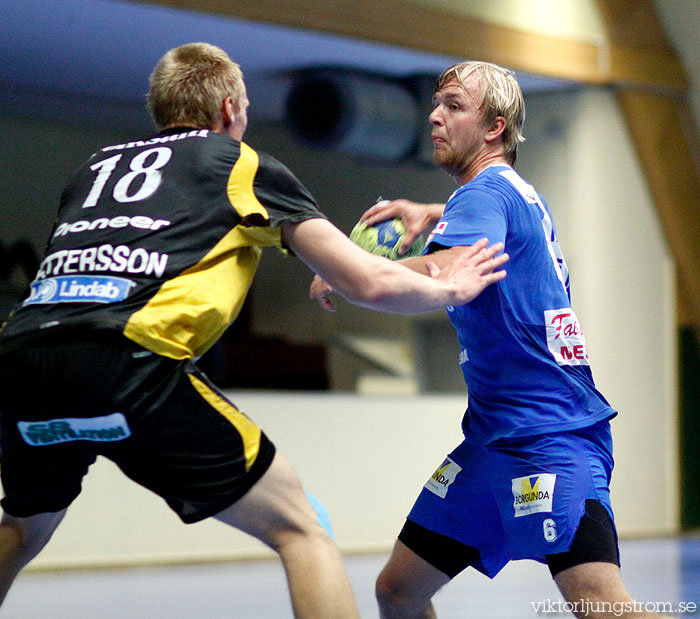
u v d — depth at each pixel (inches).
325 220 263.6
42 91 1168.2
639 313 1185.4
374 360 1211.2
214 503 249.8
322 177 1258.6
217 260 253.8
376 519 1011.9
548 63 1104.2
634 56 1173.1
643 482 1166.3
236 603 636.1
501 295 285.0
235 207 255.3
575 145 1165.1
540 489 274.7
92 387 239.1
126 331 238.7
